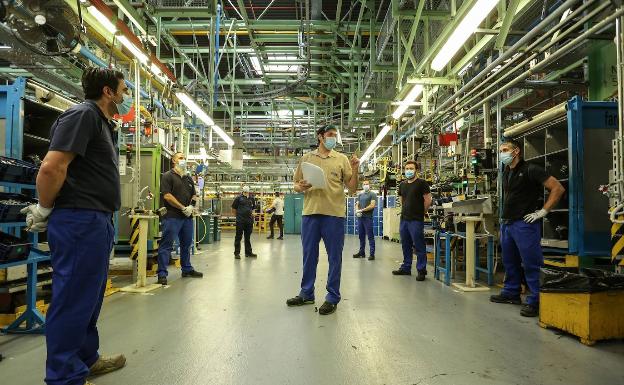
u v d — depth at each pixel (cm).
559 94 692
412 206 502
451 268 498
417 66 644
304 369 206
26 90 355
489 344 248
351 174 354
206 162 1173
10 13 304
